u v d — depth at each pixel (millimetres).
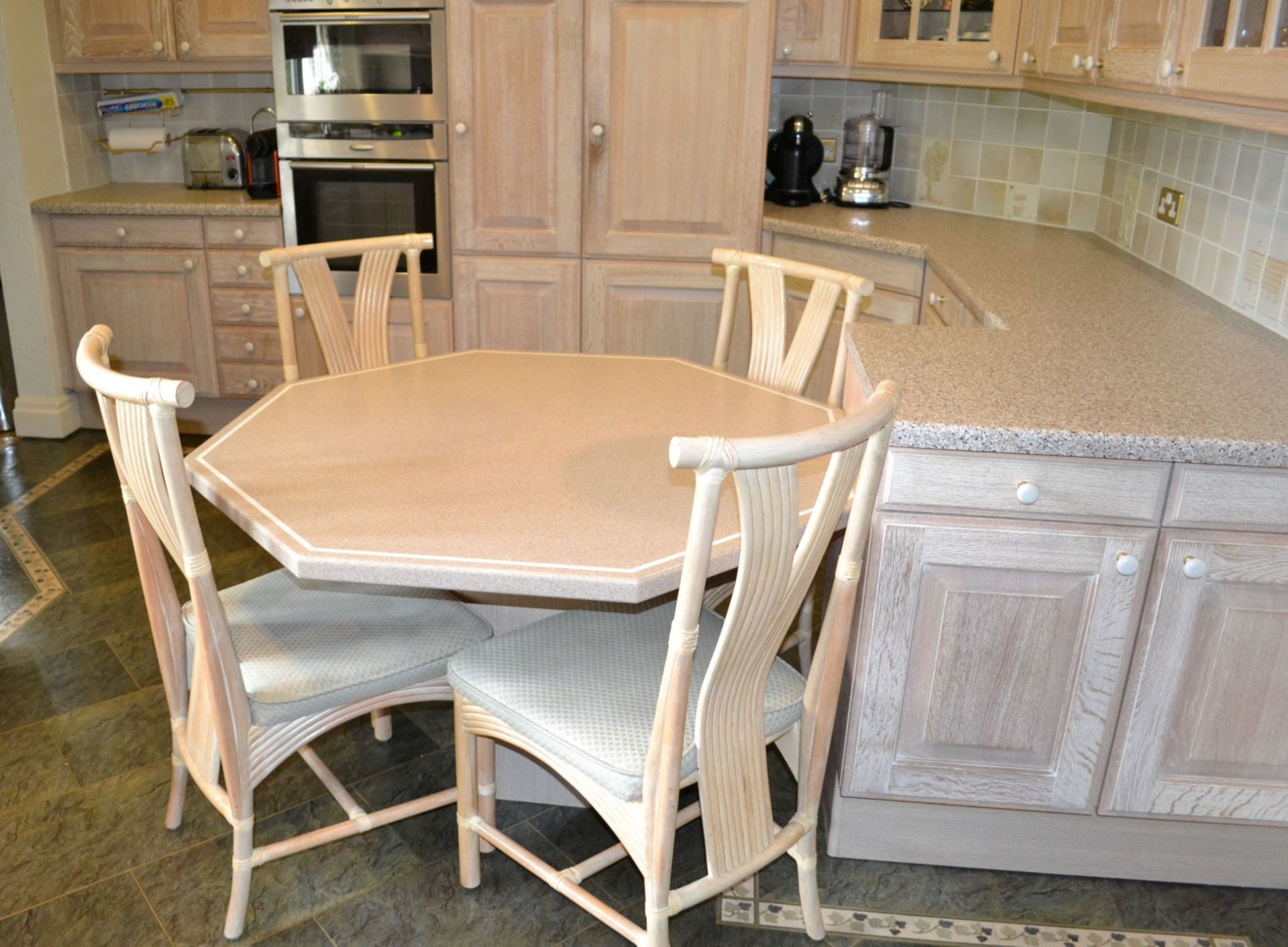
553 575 1552
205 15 3941
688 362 2637
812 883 1922
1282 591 1851
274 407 2244
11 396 4254
